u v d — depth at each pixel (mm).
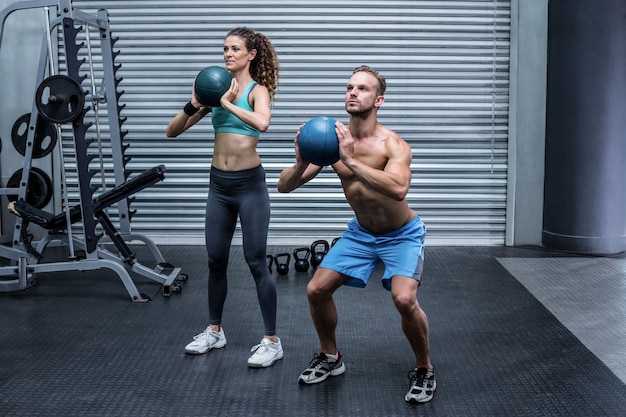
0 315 4059
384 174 2621
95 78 5812
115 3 5730
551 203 5664
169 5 5727
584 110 5406
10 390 3049
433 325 3916
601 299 4375
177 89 5793
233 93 3154
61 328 3844
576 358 3434
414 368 3297
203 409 2873
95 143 5828
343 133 2623
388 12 5715
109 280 4785
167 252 5633
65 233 4770
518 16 5668
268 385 3102
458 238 5883
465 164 5820
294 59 5762
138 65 5777
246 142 3236
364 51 5750
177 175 5844
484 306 4250
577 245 5551
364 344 3605
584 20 5324
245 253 3305
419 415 2820
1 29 4445
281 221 5863
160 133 5828
